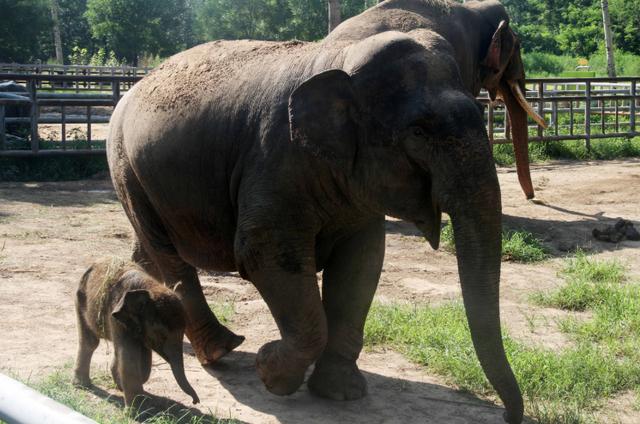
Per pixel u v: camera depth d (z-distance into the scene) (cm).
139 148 553
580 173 1623
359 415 493
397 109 418
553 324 704
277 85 481
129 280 473
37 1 3819
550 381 543
